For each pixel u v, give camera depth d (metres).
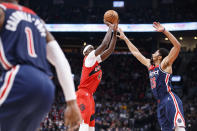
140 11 25.06
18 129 1.64
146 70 25.53
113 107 18.94
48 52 1.78
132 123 15.71
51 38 1.80
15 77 1.53
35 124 1.68
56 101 20.31
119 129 14.77
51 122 14.55
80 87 4.37
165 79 4.06
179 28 18.91
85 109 4.15
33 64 1.62
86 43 22.58
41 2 27.34
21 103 1.52
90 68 4.30
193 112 17.53
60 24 20.81
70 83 1.72
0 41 1.61
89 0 28.69
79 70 25.42
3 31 1.62
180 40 19.30
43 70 1.67
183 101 20.70
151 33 19.89
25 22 1.68
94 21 20.64
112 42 4.37
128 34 20.67
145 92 22.52
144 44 24.48
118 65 26.48
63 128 14.04
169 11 24.92
